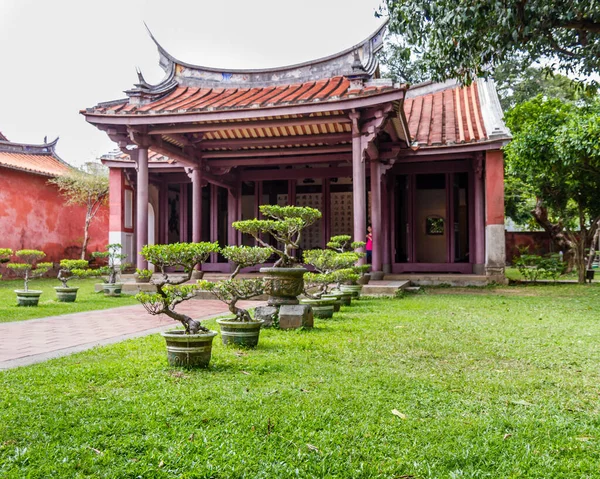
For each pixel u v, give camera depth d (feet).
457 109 63.98
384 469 9.19
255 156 57.06
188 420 11.33
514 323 26.04
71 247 83.92
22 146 84.12
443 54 27.40
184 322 16.83
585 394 13.79
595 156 46.93
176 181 67.05
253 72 53.78
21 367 16.34
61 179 77.46
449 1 24.58
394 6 27.45
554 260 57.57
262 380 14.69
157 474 8.96
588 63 26.53
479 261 55.21
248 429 10.90
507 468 9.29
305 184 64.95
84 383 14.26
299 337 21.59
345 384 14.23
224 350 18.86
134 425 10.98
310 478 8.87
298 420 11.35
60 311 33.04
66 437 10.37
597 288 48.75
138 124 44.73
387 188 59.98
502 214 51.31
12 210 73.72
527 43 25.99
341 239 36.78
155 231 66.90
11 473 8.81
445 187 59.72
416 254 59.88
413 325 25.13
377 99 39.22
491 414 12.01
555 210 60.44
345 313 29.99
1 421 11.14
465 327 24.62
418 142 53.26
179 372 15.44
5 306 35.53
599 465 9.40
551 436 10.77
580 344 20.42
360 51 50.01
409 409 12.32
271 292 25.34
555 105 57.67
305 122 43.11
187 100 49.88
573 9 22.48
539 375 15.60
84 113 45.29
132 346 19.89
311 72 52.08
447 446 10.18
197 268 63.67
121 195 61.62
